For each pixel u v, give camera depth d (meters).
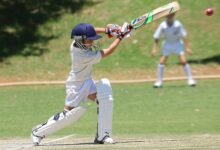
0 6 107.56
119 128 46.00
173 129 45.03
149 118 51.19
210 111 54.28
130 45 92.44
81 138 38.44
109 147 31.70
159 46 92.19
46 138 39.41
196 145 32.09
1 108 59.22
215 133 41.81
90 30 33.50
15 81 81.69
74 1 107.75
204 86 72.44
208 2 102.00
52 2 108.25
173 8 34.06
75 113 34.19
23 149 32.59
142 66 87.12
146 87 73.56
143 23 34.06
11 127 47.81
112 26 34.44
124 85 76.56
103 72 85.38
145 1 98.44
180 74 82.50
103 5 104.12
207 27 96.50
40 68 87.56
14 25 102.12
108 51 34.19
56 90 72.88
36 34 99.06
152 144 32.91
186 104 58.81
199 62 86.94
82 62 33.75
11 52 93.31
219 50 90.81
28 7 107.56
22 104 61.66
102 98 34.00
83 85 34.31
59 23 101.88
